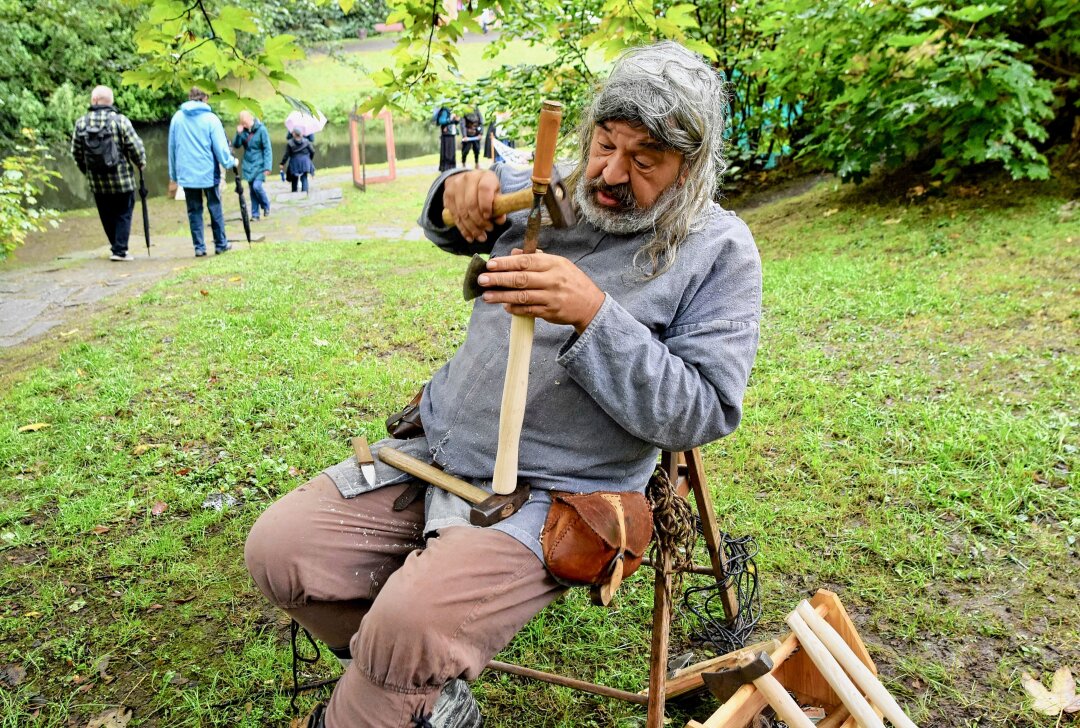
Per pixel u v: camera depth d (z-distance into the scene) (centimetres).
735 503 272
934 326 394
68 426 353
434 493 163
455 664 134
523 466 155
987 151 512
